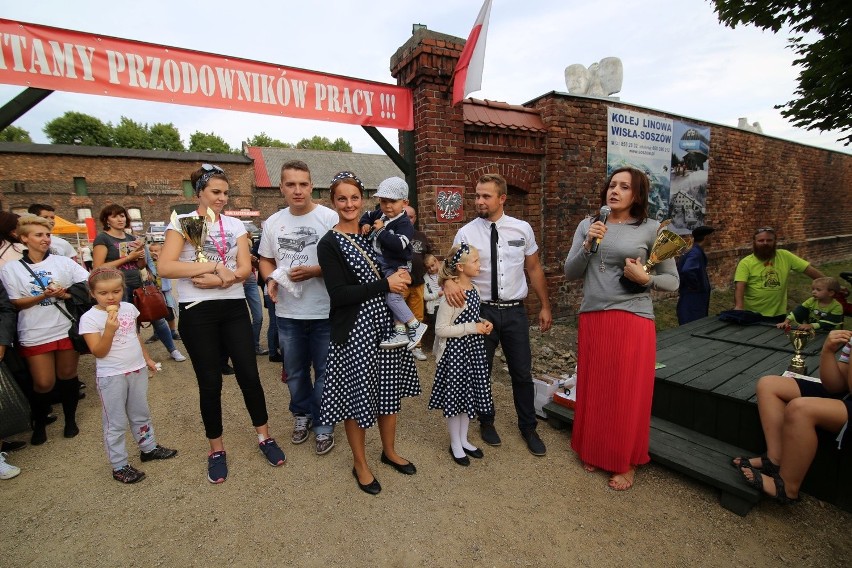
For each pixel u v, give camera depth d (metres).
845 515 2.31
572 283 6.57
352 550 2.12
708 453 2.63
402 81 5.16
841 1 4.18
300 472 2.78
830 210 12.30
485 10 4.23
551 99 6.00
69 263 3.42
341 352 2.36
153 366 2.89
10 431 2.92
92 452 3.11
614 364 2.53
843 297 4.00
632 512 2.38
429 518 2.34
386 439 2.77
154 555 2.10
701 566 2.00
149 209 26.80
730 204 8.89
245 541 2.19
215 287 2.52
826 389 2.35
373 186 35.56
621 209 2.57
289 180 2.85
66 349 3.25
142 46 3.51
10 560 2.08
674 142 7.48
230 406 3.82
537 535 2.21
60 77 3.25
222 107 3.87
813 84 4.76
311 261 2.90
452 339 2.75
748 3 4.67
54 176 24.31
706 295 5.04
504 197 2.97
